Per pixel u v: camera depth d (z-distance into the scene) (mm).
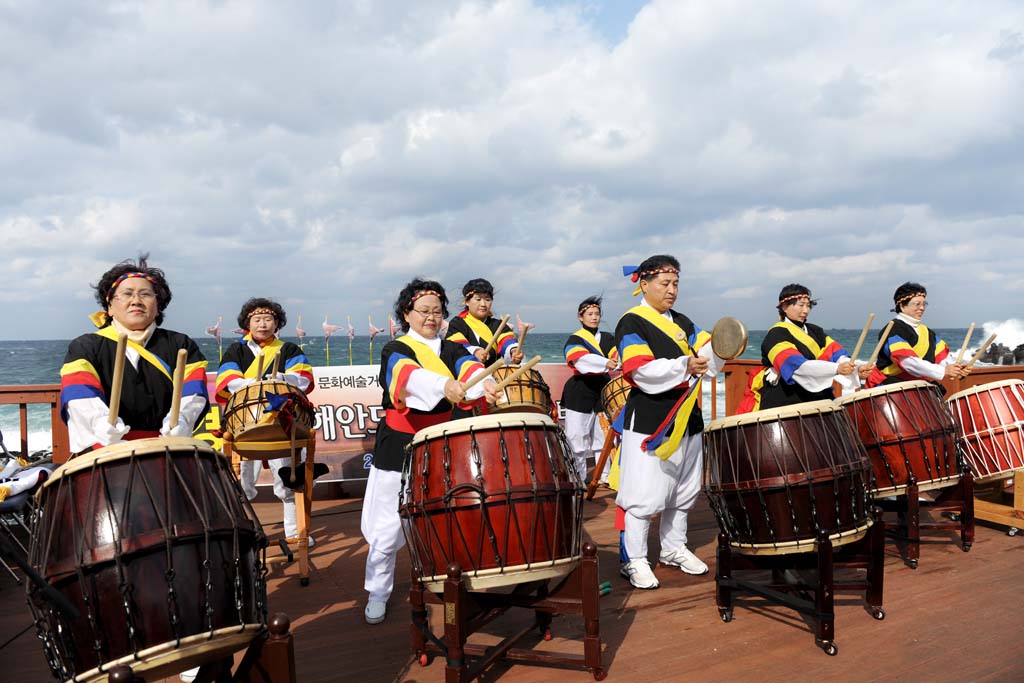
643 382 3354
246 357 4414
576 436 5895
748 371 6543
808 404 2891
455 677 2318
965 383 5984
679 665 2592
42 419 17328
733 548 3010
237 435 3455
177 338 2758
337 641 2922
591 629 2473
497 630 2986
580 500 2525
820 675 2475
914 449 3668
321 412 6094
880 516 2922
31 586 1836
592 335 5926
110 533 1722
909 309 4992
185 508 1801
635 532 3473
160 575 1714
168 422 2207
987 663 2521
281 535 4648
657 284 3443
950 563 3668
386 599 3141
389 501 3078
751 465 2842
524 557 2307
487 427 2393
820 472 2748
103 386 2510
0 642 2988
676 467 3418
